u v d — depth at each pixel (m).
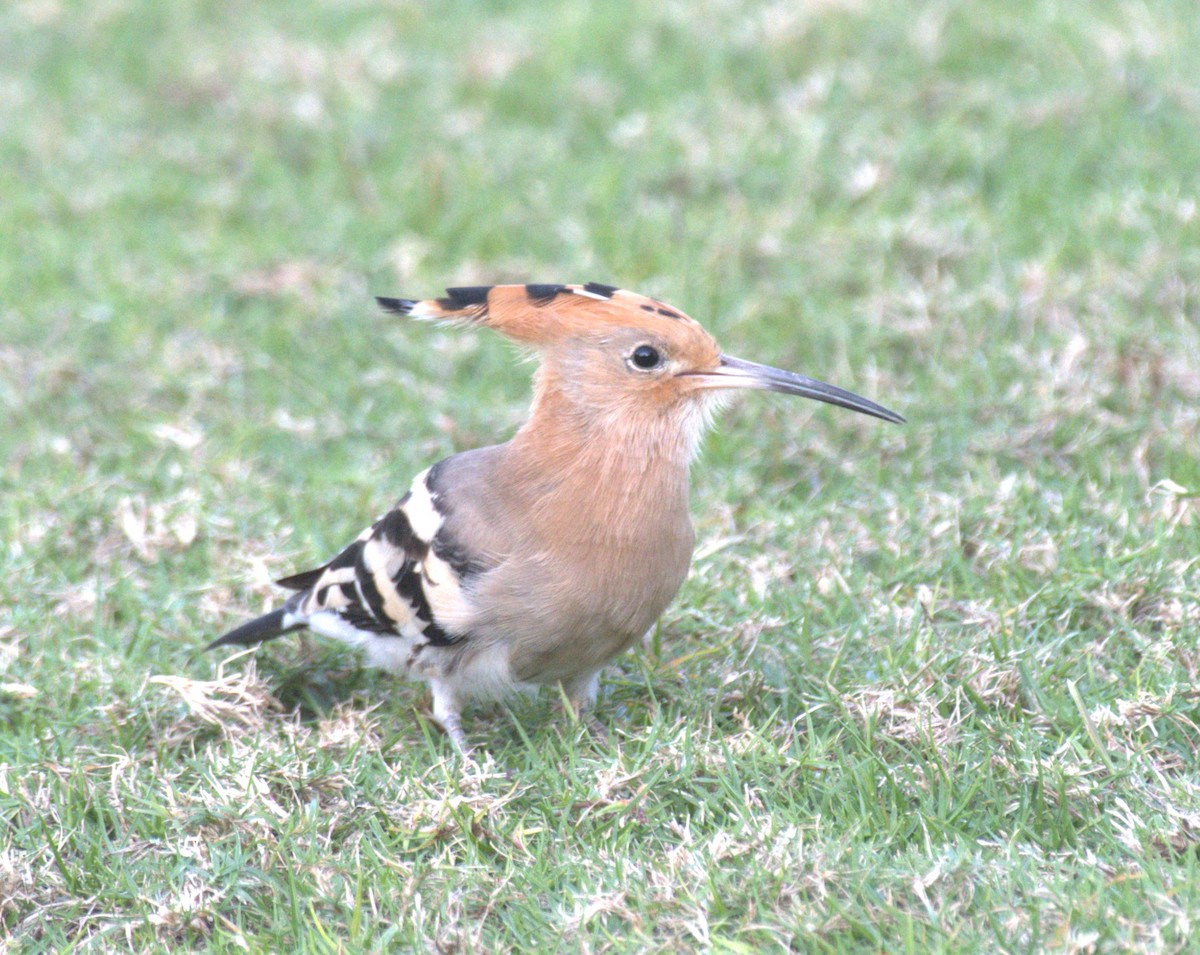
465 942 7.02
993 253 13.59
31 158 16.78
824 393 8.70
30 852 7.96
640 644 9.59
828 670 9.08
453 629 8.53
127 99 17.89
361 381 13.00
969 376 12.18
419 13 18.81
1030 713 8.48
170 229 15.39
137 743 9.15
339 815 8.05
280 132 16.88
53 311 14.00
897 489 11.23
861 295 13.52
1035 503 10.73
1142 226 13.50
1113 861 7.18
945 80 16.11
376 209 15.36
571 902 7.25
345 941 7.18
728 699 9.02
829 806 7.88
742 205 14.59
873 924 6.82
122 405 12.97
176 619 10.28
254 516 11.27
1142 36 16.16
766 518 11.01
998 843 7.45
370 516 11.34
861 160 15.05
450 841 7.88
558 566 8.34
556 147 15.88
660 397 8.43
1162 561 9.77
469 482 8.62
